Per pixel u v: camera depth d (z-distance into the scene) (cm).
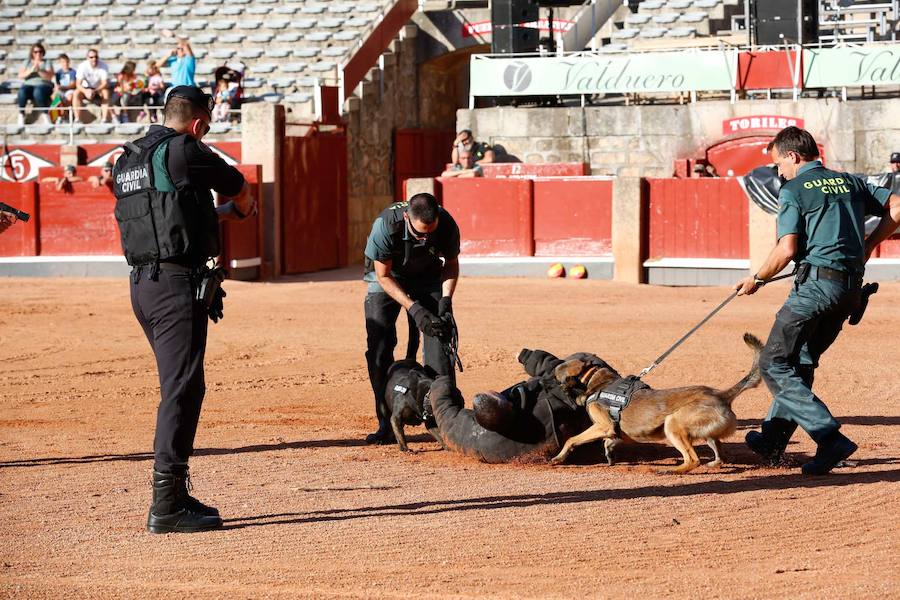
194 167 714
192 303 724
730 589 596
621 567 642
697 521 746
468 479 893
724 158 2831
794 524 737
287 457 995
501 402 934
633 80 2848
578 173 2872
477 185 2781
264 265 2828
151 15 3631
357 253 3284
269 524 752
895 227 895
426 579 619
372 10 3572
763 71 2759
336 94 3141
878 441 1036
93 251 2761
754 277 897
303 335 1850
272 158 2831
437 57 3562
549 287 2534
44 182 2764
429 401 1005
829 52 2712
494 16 2973
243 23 3544
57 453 1018
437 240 1003
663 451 1016
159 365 733
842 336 1780
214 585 612
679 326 1895
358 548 686
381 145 3403
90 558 673
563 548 682
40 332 1905
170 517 732
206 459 988
